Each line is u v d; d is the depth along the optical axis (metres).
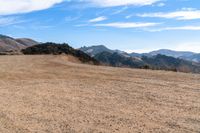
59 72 21.94
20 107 10.85
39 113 9.95
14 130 8.19
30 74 20.73
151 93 13.19
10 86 15.70
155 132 7.81
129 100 11.82
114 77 18.95
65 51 60.44
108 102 11.50
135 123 8.64
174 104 11.02
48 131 8.06
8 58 40.38
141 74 20.41
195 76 19.00
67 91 14.07
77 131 8.01
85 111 10.13
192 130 7.93
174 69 26.94
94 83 16.52
